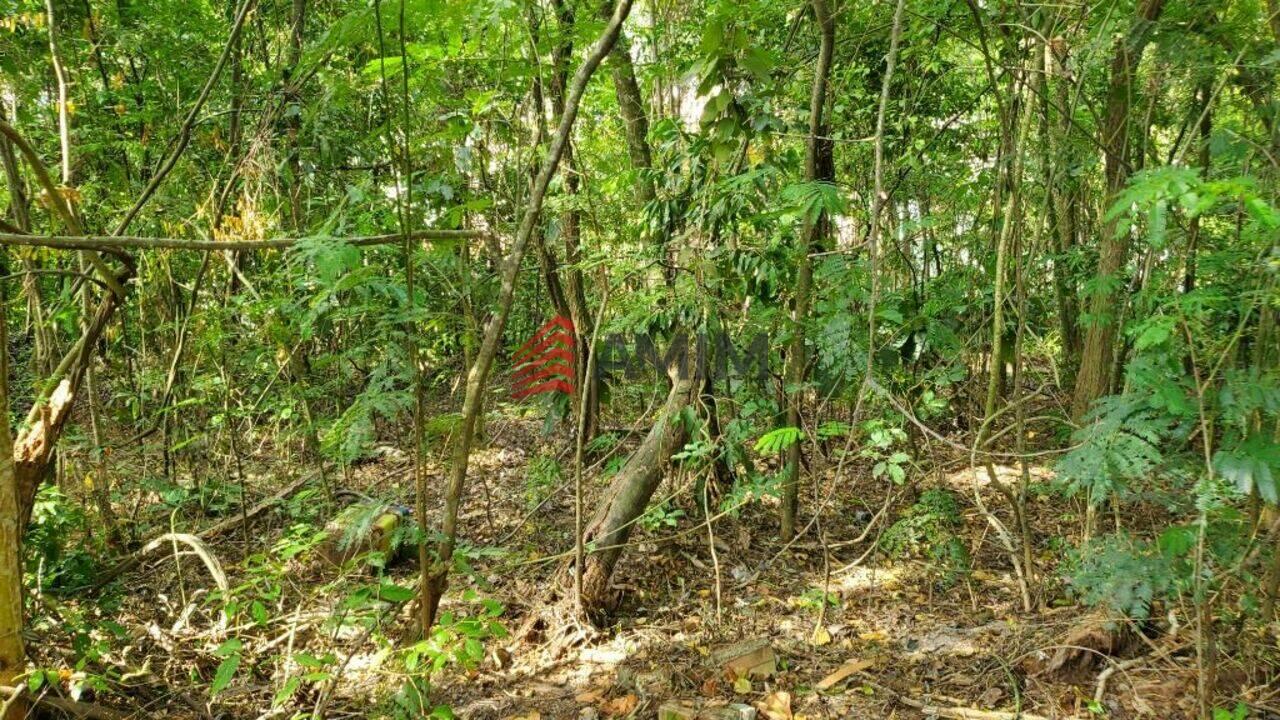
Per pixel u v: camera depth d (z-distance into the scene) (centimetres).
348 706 273
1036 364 634
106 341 516
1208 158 303
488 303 396
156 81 464
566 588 353
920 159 501
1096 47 305
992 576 366
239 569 394
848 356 303
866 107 516
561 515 458
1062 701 269
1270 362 227
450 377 614
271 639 319
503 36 265
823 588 365
